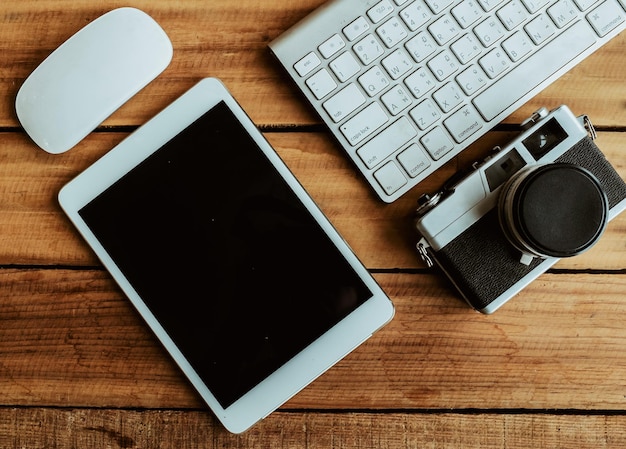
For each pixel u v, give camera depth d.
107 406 0.58
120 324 0.58
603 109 0.58
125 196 0.56
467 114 0.56
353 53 0.55
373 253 0.58
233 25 0.58
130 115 0.58
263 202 0.56
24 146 0.58
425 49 0.56
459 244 0.53
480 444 0.58
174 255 0.56
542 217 0.49
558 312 0.58
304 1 0.58
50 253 0.58
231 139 0.56
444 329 0.58
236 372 0.55
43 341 0.58
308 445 0.58
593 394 0.58
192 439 0.58
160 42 0.56
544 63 0.56
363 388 0.58
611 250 0.58
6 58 0.58
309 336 0.55
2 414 0.58
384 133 0.55
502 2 0.56
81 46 0.55
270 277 0.56
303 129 0.58
